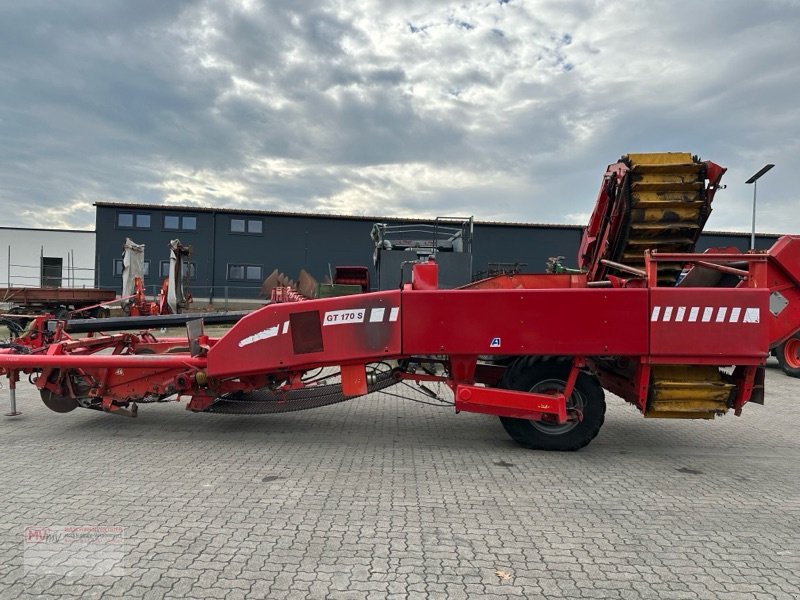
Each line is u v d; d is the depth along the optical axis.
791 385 10.49
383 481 4.67
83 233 39.09
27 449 5.51
